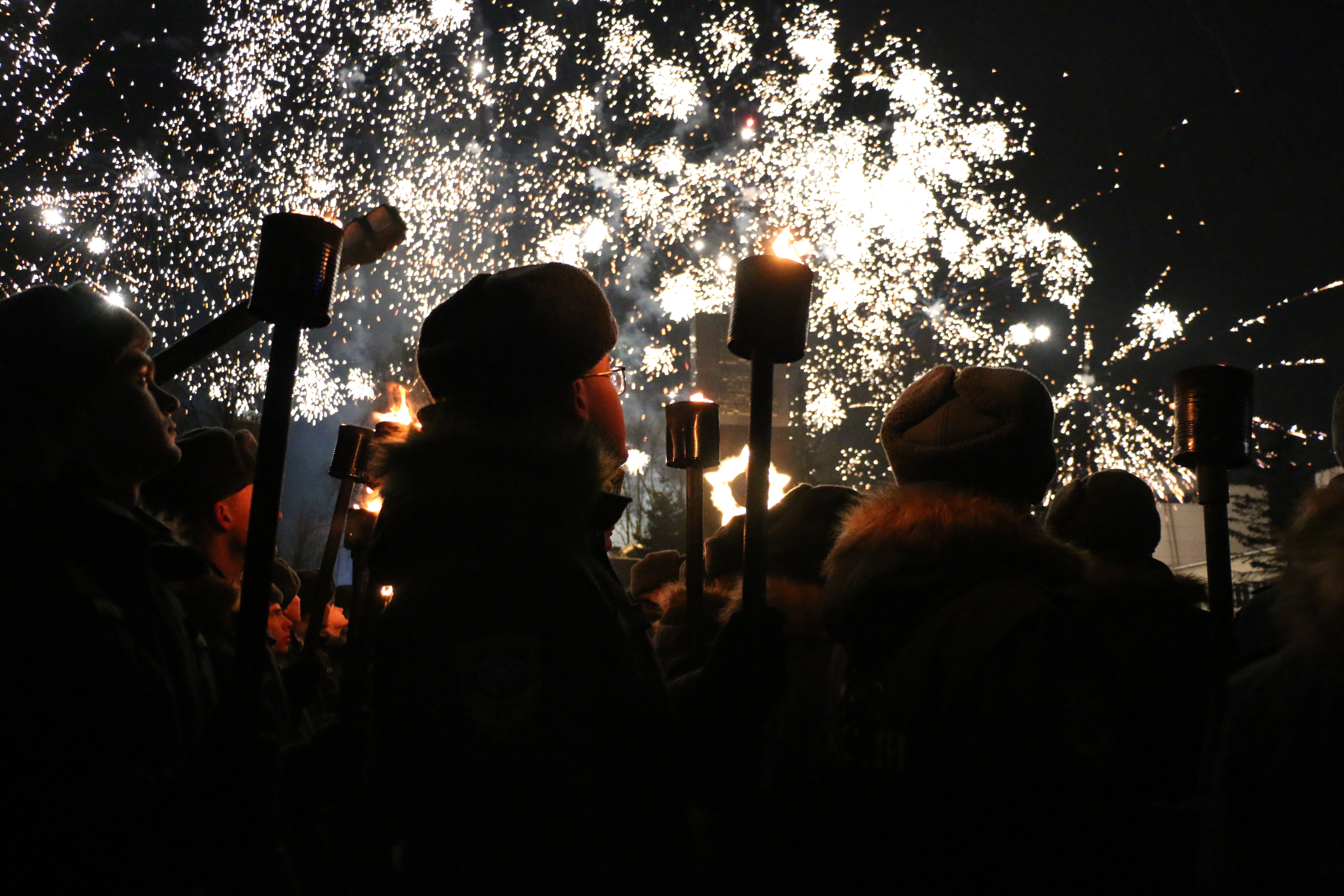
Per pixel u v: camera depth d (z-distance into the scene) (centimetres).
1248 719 122
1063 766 135
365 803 175
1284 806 115
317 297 116
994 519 157
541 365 142
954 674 146
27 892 112
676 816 133
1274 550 126
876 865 155
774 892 188
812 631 209
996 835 138
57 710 121
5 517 130
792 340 130
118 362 151
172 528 202
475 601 123
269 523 114
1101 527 258
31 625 123
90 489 141
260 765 112
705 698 136
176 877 113
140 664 132
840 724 170
